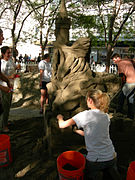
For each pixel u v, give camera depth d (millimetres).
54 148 2303
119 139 2502
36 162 2188
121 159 2197
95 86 2461
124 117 2617
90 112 1658
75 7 8391
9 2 7816
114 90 2611
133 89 3223
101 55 15102
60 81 2594
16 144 2691
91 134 1599
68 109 2398
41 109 4539
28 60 14938
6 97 2969
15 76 3115
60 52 2570
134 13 8188
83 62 2529
